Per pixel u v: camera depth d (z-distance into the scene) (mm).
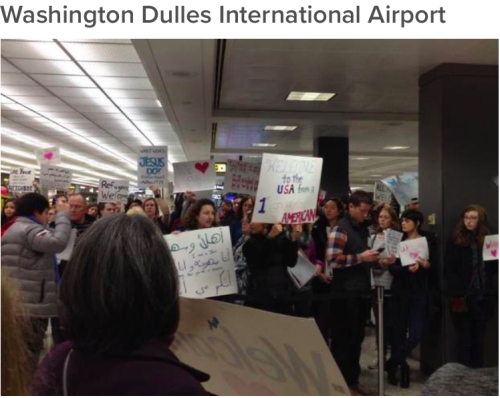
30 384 710
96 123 11008
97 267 989
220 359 1928
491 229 4988
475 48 4738
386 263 4238
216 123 9688
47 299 3527
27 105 9125
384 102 7766
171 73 5699
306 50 5023
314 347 1656
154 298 998
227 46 4965
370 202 4051
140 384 907
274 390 1779
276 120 9016
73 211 5133
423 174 5441
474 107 5121
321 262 4668
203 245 3232
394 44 4691
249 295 3688
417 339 4250
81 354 983
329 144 11469
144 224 1079
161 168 6938
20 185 9117
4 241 3500
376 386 4301
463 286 4441
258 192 3219
